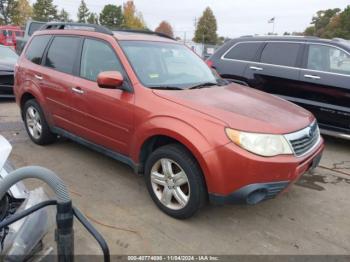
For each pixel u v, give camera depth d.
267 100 3.79
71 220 1.68
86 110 4.12
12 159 4.70
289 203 3.84
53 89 4.61
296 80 5.88
